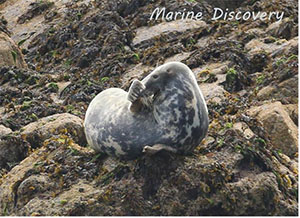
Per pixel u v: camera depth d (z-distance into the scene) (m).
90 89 62.28
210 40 71.12
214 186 39.47
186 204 39.12
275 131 50.62
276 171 41.97
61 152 43.38
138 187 39.59
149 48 71.25
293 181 43.12
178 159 40.25
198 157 41.12
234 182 40.16
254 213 39.62
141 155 40.38
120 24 79.19
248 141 42.94
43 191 41.16
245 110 52.94
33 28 87.75
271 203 39.88
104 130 41.06
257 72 63.28
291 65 58.38
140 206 39.12
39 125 50.28
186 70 40.50
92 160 42.12
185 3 81.81
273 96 56.66
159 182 39.84
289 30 70.19
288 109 54.41
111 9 84.06
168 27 77.31
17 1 95.75
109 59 70.94
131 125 40.12
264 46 67.00
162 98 39.75
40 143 48.94
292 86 56.84
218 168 39.94
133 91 39.41
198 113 40.03
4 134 50.50
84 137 49.53
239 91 59.34
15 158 48.31
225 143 42.28
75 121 49.91
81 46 76.06
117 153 40.91
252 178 40.50
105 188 40.06
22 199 41.31
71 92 62.31
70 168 41.97
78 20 84.38
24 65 72.56
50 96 63.34
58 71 72.88
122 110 40.88
